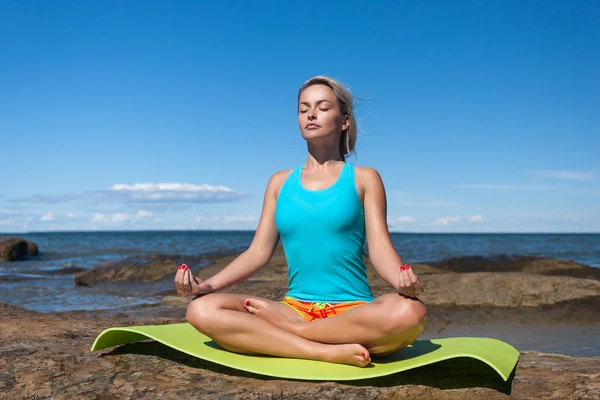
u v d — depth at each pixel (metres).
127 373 2.59
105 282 11.13
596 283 7.72
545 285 7.74
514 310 7.23
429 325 6.53
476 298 7.63
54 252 27.23
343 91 3.13
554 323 6.58
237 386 2.41
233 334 2.66
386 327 2.46
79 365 2.71
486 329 6.27
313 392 2.32
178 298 8.30
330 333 2.60
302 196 2.98
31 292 10.21
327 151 3.10
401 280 2.40
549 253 28.70
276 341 2.63
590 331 6.12
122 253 27.05
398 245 39.66
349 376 2.40
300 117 3.12
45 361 2.77
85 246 39.84
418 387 2.38
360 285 2.95
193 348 2.72
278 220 3.04
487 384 2.44
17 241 21.78
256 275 10.12
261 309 2.74
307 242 2.92
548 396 2.35
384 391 2.33
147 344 3.10
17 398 2.32
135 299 9.03
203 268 10.94
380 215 2.94
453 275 8.40
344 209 2.88
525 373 2.82
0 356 2.86
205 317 2.66
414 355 2.68
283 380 2.48
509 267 11.02
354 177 2.98
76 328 3.83
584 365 3.08
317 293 2.92
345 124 3.21
